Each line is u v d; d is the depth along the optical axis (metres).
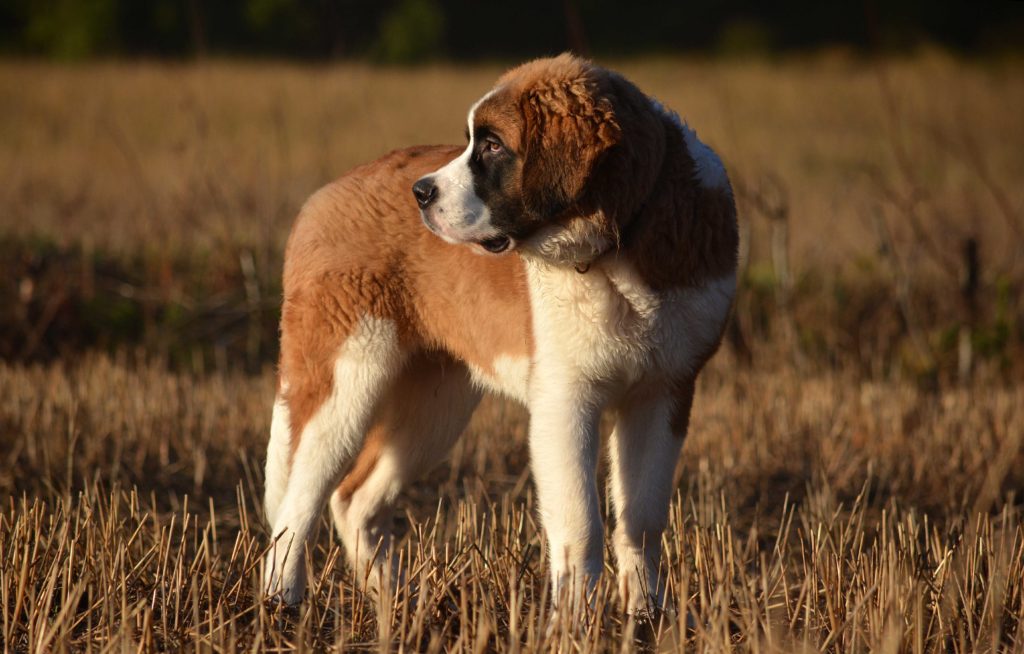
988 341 14.66
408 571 6.88
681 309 7.03
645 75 42.91
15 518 8.05
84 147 26.86
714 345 7.31
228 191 20.00
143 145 26.98
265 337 15.86
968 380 14.25
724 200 7.15
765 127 33.62
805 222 20.52
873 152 30.06
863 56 52.97
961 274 16.12
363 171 8.09
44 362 14.33
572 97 6.62
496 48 63.25
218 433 11.38
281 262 16.92
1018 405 12.24
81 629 6.56
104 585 6.43
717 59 55.09
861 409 12.09
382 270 7.77
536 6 64.94
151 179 23.14
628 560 7.30
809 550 8.75
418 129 29.36
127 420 11.30
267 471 7.86
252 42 54.47
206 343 15.52
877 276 17.20
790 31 65.12
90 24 50.62
